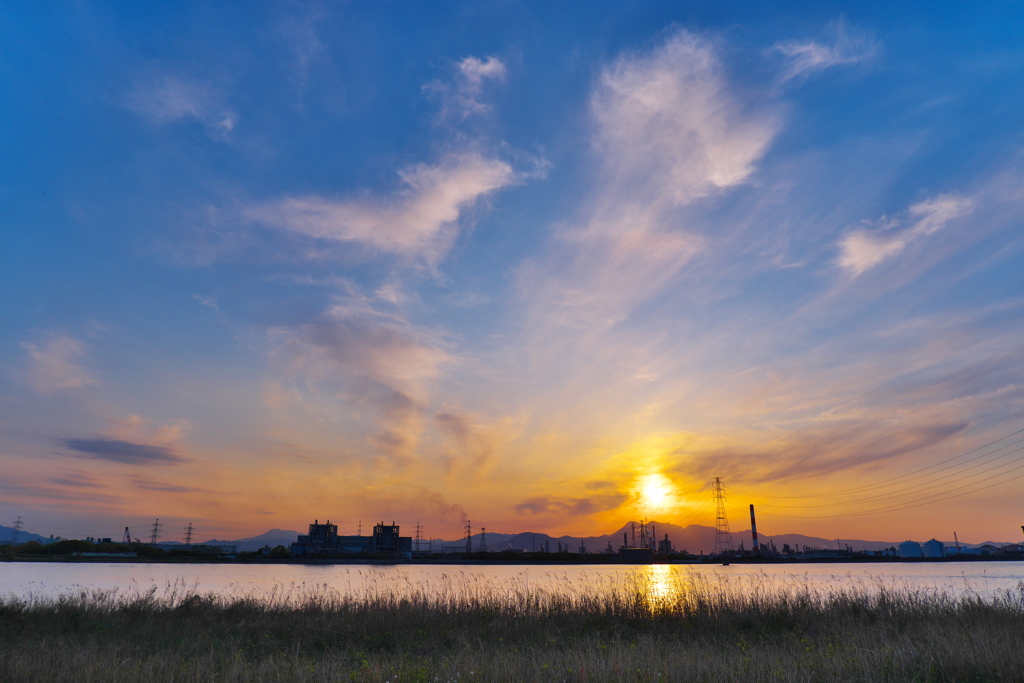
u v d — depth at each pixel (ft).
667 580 86.74
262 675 36.81
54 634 54.49
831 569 440.86
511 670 37.32
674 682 34.37
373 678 36.58
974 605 60.59
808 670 36.09
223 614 68.64
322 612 69.46
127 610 67.36
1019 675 33.50
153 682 35.86
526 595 72.79
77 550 556.10
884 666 36.01
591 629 60.34
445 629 58.59
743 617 64.75
